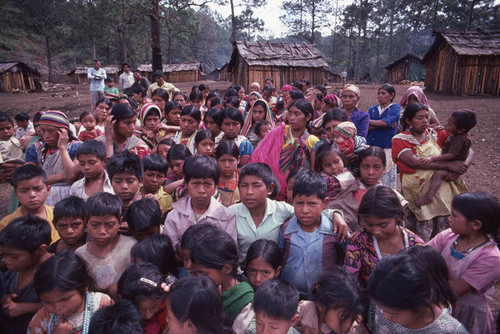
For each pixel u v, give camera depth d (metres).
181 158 3.70
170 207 3.51
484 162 8.14
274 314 1.91
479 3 48.56
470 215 2.18
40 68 44.47
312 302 2.22
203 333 1.89
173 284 1.98
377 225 2.24
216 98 6.55
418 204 3.61
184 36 52.47
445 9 51.91
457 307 2.34
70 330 2.11
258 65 19.72
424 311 1.73
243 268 2.83
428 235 3.69
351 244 2.49
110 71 38.44
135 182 3.12
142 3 15.48
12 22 42.00
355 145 3.41
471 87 16.36
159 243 2.50
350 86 4.86
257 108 5.30
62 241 2.85
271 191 2.89
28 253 2.37
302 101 3.75
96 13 37.59
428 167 3.55
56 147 3.78
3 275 2.59
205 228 2.36
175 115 5.55
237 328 2.17
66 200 2.71
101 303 2.25
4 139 6.33
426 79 19.16
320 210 2.51
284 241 2.71
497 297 3.46
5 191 7.09
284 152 3.81
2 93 26.80
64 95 23.58
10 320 2.44
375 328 2.12
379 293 1.71
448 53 17.06
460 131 3.48
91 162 3.22
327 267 2.56
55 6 39.72
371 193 2.29
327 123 3.88
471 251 2.27
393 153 3.76
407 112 3.68
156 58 15.75
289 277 2.64
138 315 2.01
